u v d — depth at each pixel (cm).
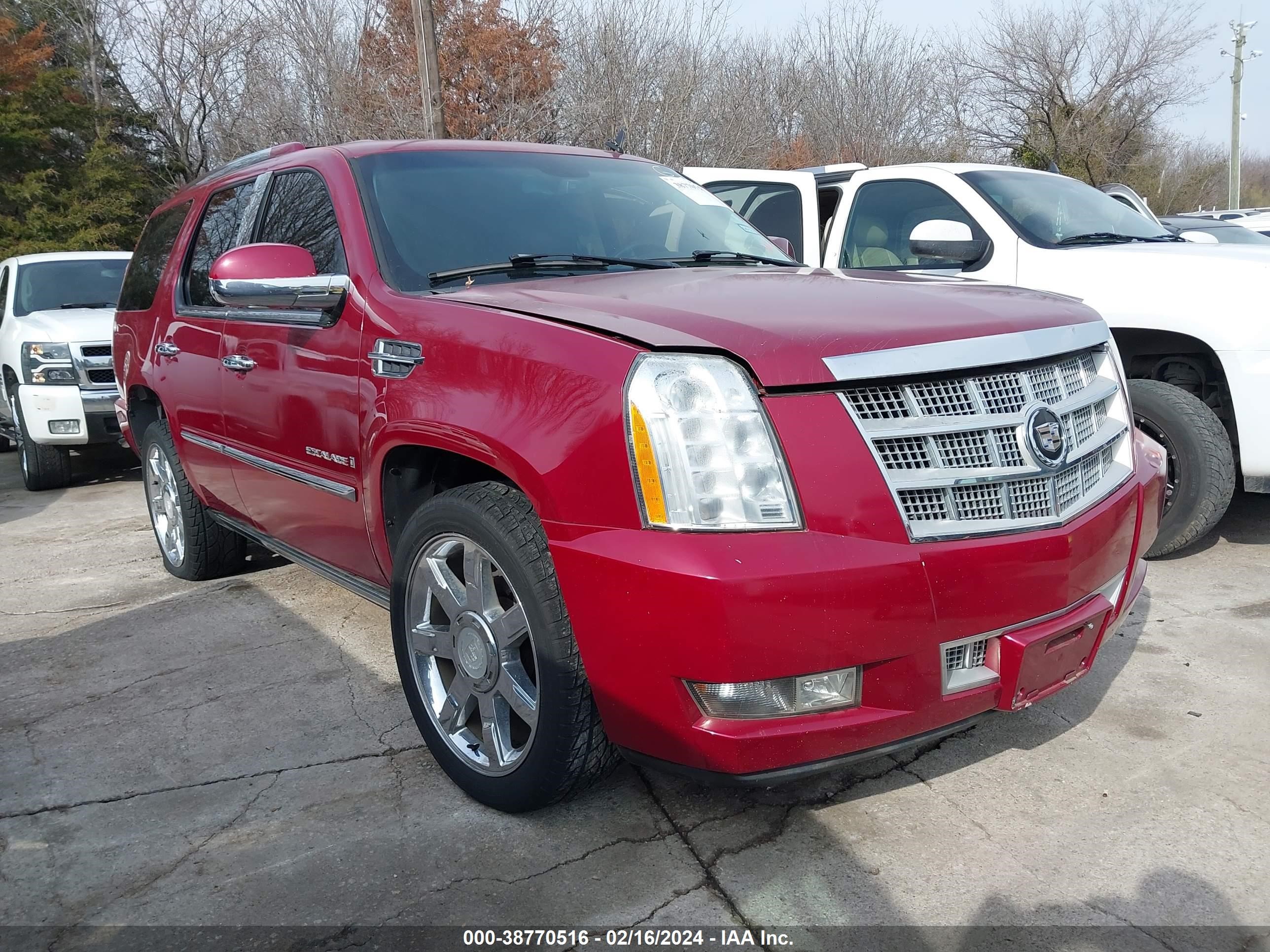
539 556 229
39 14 2525
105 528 618
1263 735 285
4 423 843
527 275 298
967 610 214
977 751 282
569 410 219
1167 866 226
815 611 200
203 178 459
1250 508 533
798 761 211
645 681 211
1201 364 433
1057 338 243
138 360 459
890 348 216
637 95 2086
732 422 205
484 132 1950
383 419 269
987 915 212
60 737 314
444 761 270
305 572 484
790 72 2888
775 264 352
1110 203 547
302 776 282
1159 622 374
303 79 2153
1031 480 227
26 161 2231
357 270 297
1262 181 6506
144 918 221
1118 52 3039
